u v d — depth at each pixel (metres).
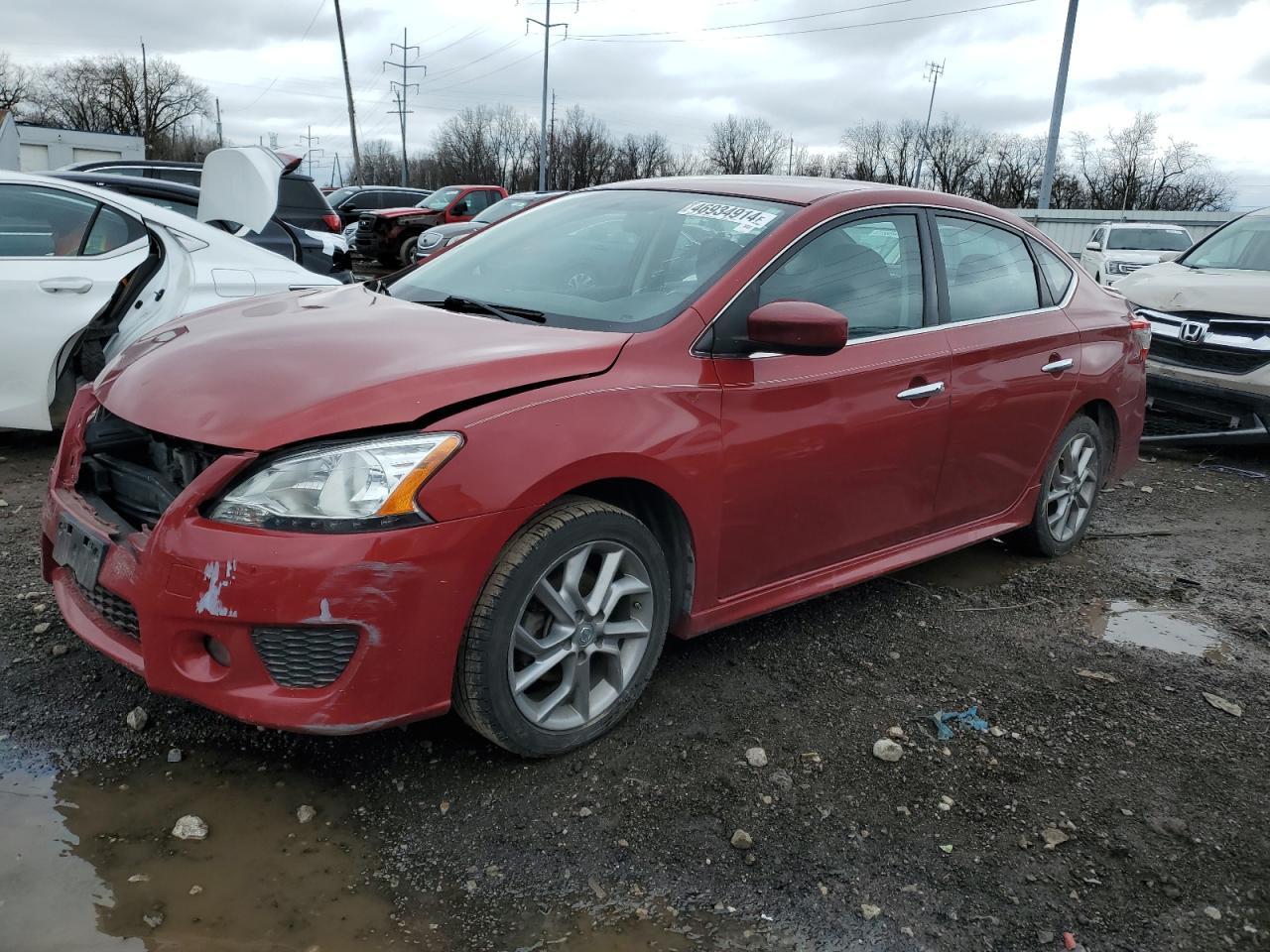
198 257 4.91
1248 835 2.52
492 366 2.46
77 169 10.45
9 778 2.40
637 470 2.57
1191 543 4.93
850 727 2.91
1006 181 65.25
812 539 3.17
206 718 2.70
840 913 2.14
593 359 2.61
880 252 3.41
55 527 2.66
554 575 2.54
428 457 2.22
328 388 2.33
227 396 2.37
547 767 2.58
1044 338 3.99
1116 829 2.51
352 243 19.33
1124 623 3.86
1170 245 16.55
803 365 3.02
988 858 2.36
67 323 4.72
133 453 2.67
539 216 3.75
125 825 2.27
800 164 74.19
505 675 2.41
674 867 2.25
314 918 2.03
